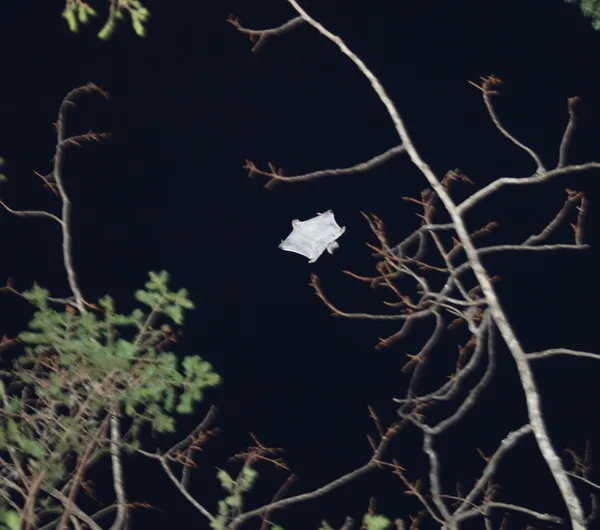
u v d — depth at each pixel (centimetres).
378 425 1200
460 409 1183
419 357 1210
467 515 1137
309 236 1257
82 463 1026
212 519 1077
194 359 1091
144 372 1069
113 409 1065
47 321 1094
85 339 1077
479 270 1171
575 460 1167
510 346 1154
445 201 1199
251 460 1133
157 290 1288
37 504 1139
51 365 1116
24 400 1091
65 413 1195
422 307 1212
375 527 916
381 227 1208
